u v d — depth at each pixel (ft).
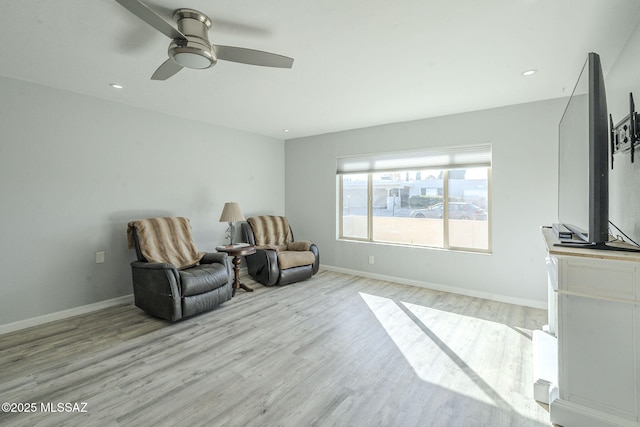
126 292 11.88
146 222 11.32
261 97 10.77
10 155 9.24
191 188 13.94
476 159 12.37
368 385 6.58
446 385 6.59
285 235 16.65
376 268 15.23
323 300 12.03
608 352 5.01
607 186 4.86
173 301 9.48
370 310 10.94
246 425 5.40
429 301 11.87
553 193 10.82
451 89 9.87
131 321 10.03
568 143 7.14
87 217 10.84
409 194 14.48
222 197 15.23
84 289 10.80
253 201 16.79
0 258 9.11
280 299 12.16
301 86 9.72
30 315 9.64
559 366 5.40
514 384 6.61
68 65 8.32
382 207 15.34
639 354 4.80
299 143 17.93
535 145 11.07
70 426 5.36
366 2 5.55
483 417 5.62
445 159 13.08
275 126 15.21
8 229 9.25
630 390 4.87
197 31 5.92
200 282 10.16
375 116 13.19
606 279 4.92
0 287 9.11
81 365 7.33
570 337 5.29
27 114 9.52
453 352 7.97
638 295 4.73
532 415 5.66
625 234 6.42
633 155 5.79
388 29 6.44
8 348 8.17
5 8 5.74
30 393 6.27
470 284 12.55
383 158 14.85
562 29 6.38
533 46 7.09
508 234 11.66
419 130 13.62
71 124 10.41
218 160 15.01
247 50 6.26
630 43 6.50
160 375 6.93
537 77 8.88
